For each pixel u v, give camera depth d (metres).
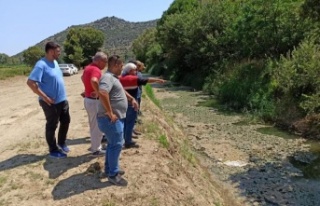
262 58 24.92
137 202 6.08
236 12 33.12
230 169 11.84
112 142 6.22
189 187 7.33
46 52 7.21
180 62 40.34
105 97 5.78
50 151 7.87
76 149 8.43
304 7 17.16
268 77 21.86
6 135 10.62
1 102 18.41
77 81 30.64
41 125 11.62
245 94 22.50
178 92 31.66
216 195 8.80
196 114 21.06
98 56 7.50
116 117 6.01
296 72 18.36
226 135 16.00
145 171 7.13
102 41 82.81
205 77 33.06
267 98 20.25
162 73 49.34
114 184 6.49
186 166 9.38
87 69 7.47
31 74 6.97
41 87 7.17
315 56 17.95
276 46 23.83
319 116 15.55
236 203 9.30
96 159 7.68
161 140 9.52
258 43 24.92
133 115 8.27
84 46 79.69
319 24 18.98
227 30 30.14
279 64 20.77
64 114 7.69
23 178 6.90
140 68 9.66
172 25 38.09
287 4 23.17
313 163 12.09
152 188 6.54
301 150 13.49
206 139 15.38
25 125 11.84
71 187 6.44
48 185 6.57
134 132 9.70
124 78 8.19
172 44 38.75
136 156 7.89
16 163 7.69
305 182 10.58
